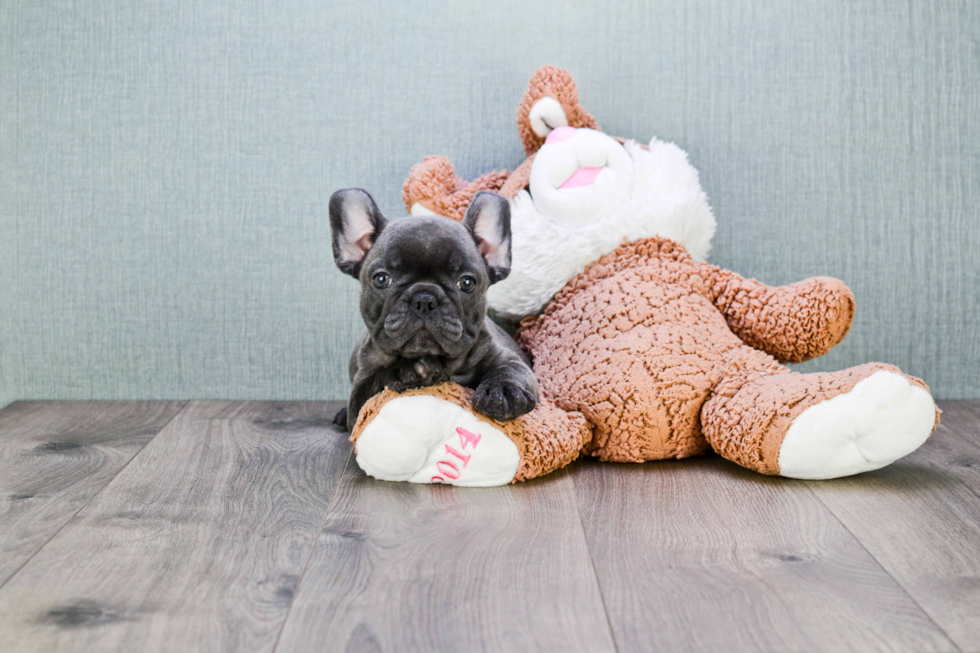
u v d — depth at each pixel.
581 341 1.81
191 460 1.73
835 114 2.20
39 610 1.06
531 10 2.19
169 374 2.29
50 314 2.28
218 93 2.21
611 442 1.70
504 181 2.15
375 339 1.53
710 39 2.19
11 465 1.70
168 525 1.36
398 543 1.28
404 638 0.99
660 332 1.76
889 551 1.24
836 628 1.01
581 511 1.42
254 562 1.21
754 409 1.57
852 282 2.24
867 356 2.25
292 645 0.98
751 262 2.23
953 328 2.25
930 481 1.57
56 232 2.26
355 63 2.21
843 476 1.58
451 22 2.20
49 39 2.21
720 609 1.06
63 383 2.29
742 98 2.20
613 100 2.21
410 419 1.50
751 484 1.56
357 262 1.64
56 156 2.24
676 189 1.94
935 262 2.24
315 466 1.69
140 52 2.21
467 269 1.53
